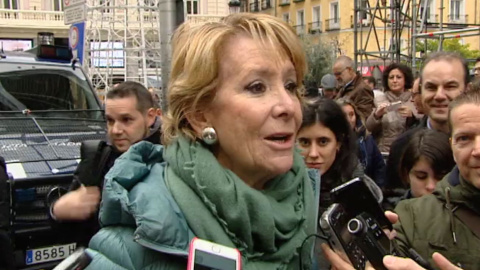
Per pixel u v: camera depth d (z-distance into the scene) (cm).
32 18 2667
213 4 2402
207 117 144
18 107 560
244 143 139
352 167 251
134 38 1434
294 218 146
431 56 309
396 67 565
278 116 139
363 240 140
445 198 186
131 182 142
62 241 411
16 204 396
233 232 135
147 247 129
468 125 176
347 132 250
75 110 579
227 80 140
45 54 600
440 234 182
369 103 564
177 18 551
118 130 322
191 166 138
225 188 134
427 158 227
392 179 267
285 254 141
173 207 134
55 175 414
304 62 151
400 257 144
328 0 3622
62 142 493
